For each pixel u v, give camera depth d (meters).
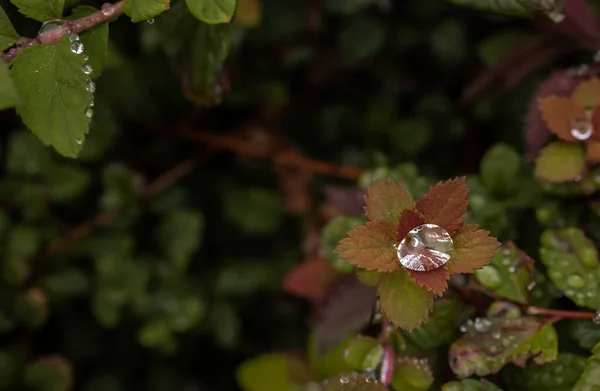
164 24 0.33
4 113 0.38
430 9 0.40
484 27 0.39
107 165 0.41
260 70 0.42
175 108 0.42
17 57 0.30
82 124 0.30
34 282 0.38
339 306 0.33
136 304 0.39
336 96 0.44
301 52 0.41
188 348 0.41
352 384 0.31
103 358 0.40
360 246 0.30
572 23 0.35
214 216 0.43
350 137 0.43
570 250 0.32
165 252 0.39
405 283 0.30
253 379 0.39
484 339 0.31
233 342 0.40
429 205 0.30
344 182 0.42
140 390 0.40
